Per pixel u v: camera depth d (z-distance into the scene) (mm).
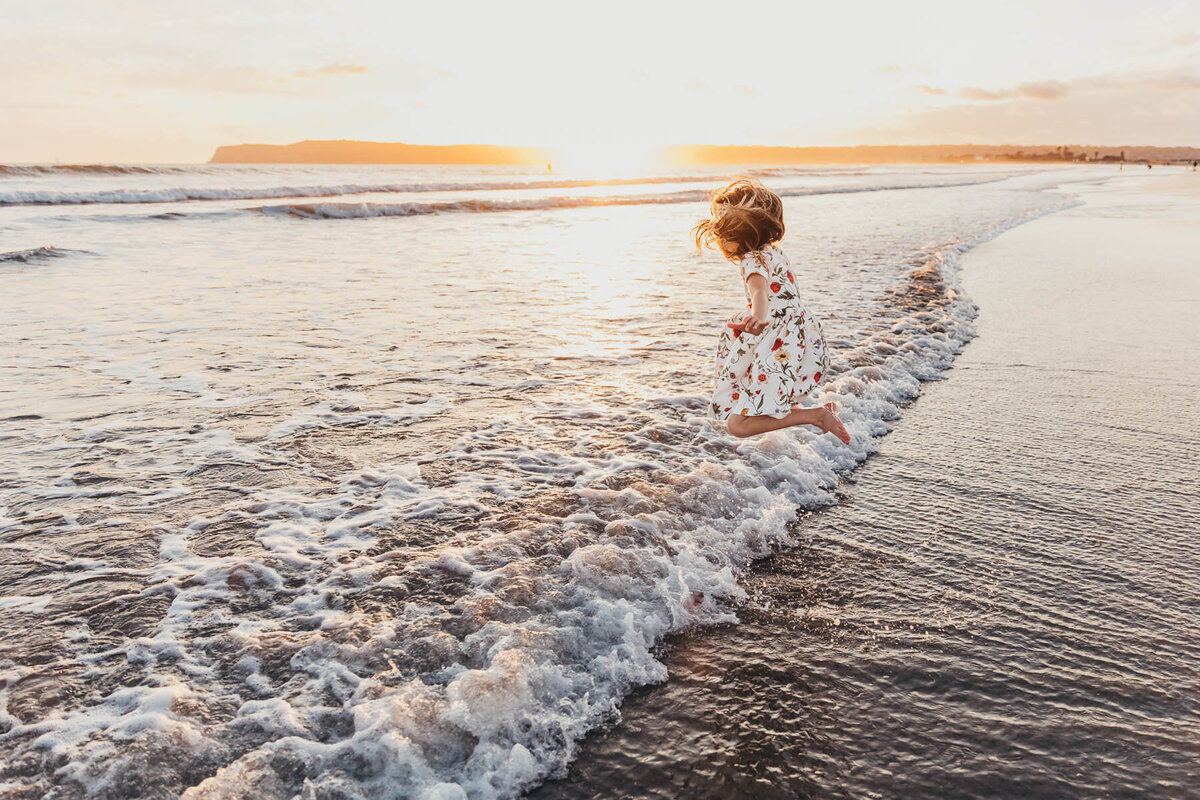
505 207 29281
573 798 2082
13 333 7195
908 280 11312
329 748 2107
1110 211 28250
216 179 47469
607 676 2541
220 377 5961
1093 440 5016
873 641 2822
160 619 2756
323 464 4285
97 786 1959
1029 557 3475
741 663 2682
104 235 16344
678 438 4770
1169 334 8102
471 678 2322
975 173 105312
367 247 15531
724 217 3617
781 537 3629
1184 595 3152
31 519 3551
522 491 3926
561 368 6422
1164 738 2316
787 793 2107
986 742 2305
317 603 2867
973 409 5672
